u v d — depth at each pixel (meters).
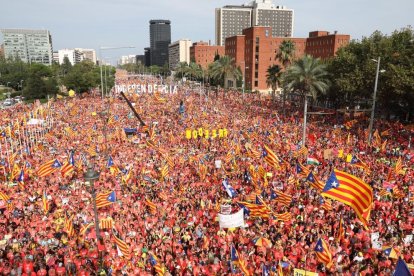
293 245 17.80
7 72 153.50
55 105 73.69
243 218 20.19
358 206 15.82
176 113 64.88
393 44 56.69
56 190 27.03
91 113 63.66
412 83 47.47
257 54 126.31
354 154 35.12
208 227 21.14
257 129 49.03
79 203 24.45
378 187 26.55
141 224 21.19
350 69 61.38
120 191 26.88
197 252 17.86
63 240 19.16
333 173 16.55
